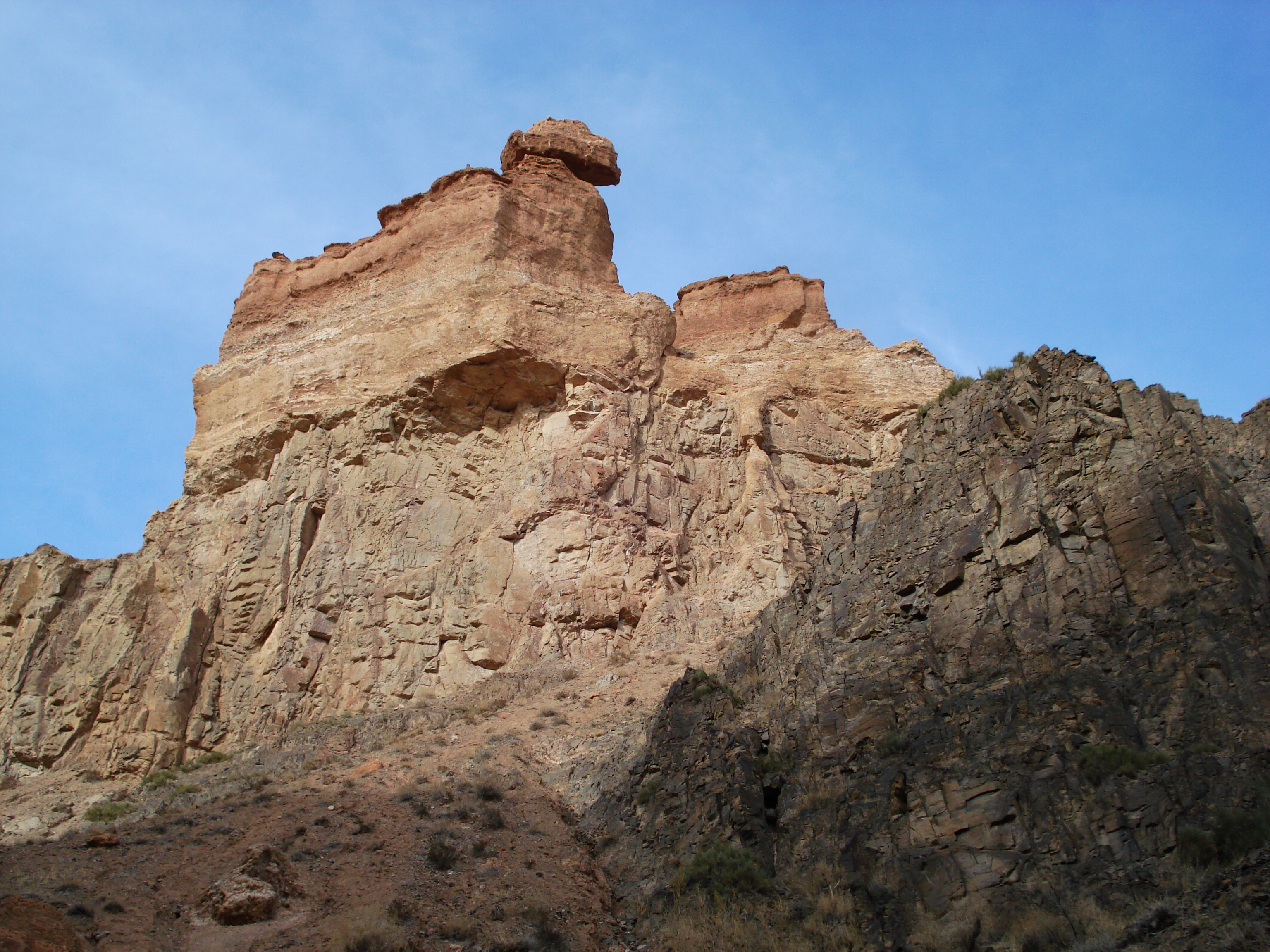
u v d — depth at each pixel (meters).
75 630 50.09
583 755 29.83
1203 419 26.12
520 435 46.12
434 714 36.06
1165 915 16.55
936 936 18.39
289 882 22.19
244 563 44.50
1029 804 19.67
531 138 56.19
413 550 43.12
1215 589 21.19
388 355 48.22
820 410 50.53
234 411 50.34
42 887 22.34
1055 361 27.69
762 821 22.80
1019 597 23.66
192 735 40.75
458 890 22.14
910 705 23.25
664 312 50.78
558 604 40.72
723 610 41.00
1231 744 18.89
